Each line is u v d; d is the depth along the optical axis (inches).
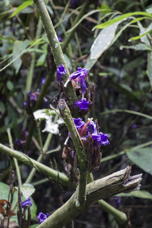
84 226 96.0
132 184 38.6
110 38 52.8
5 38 75.5
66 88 45.2
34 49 66.4
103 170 84.7
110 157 71.6
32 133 73.6
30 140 74.1
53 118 65.8
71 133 38.4
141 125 97.3
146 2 81.7
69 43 75.3
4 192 54.8
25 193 51.6
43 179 80.7
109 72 92.7
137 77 101.8
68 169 45.2
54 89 88.4
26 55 77.7
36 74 94.6
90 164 39.0
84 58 75.8
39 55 86.2
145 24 73.5
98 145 39.1
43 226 42.2
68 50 74.9
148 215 91.3
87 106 44.3
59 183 55.5
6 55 73.6
